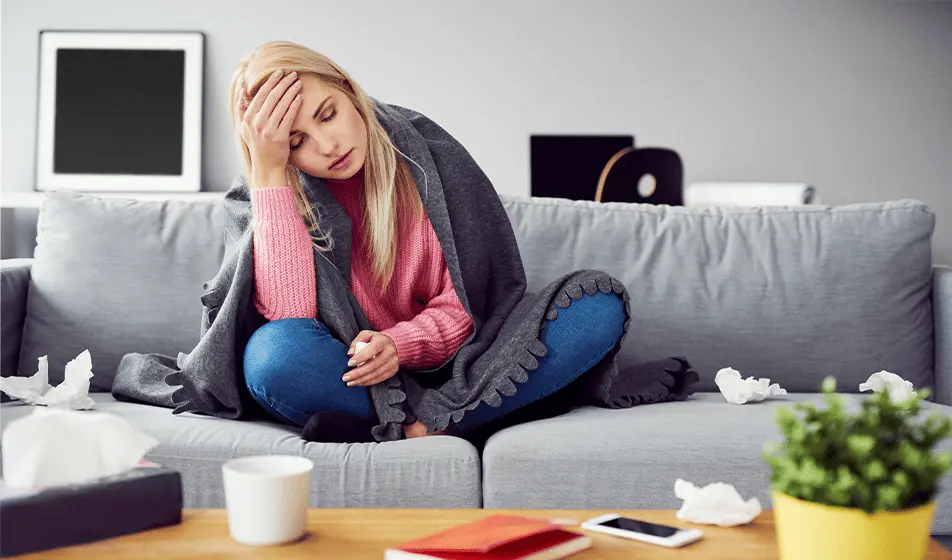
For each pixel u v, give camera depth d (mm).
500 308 1683
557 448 1270
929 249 1874
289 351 1384
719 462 1252
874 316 1829
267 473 863
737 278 1861
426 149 1714
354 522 880
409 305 1692
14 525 762
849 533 664
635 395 1574
